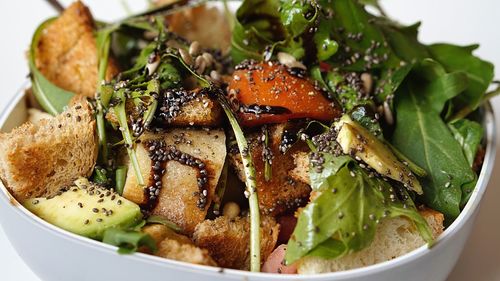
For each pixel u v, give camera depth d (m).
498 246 0.33
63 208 0.27
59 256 0.26
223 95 0.28
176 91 0.28
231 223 0.27
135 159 0.27
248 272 0.24
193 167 0.27
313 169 0.27
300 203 0.29
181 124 0.28
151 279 0.25
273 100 0.28
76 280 0.26
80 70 0.33
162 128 0.28
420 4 0.48
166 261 0.24
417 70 0.32
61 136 0.28
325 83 0.31
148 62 0.30
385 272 0.25
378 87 0.32
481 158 0.31
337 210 0.25
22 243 0.27
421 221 0.26
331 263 0.25
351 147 0.27
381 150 0.28
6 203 0.27
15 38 0.44
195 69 0.30
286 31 0.31
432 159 0.30
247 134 0.29
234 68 0.32
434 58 0.34
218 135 0.28
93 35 0.34
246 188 0.28
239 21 0.32
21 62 0.43
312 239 0.25
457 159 0.30
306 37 0.31
